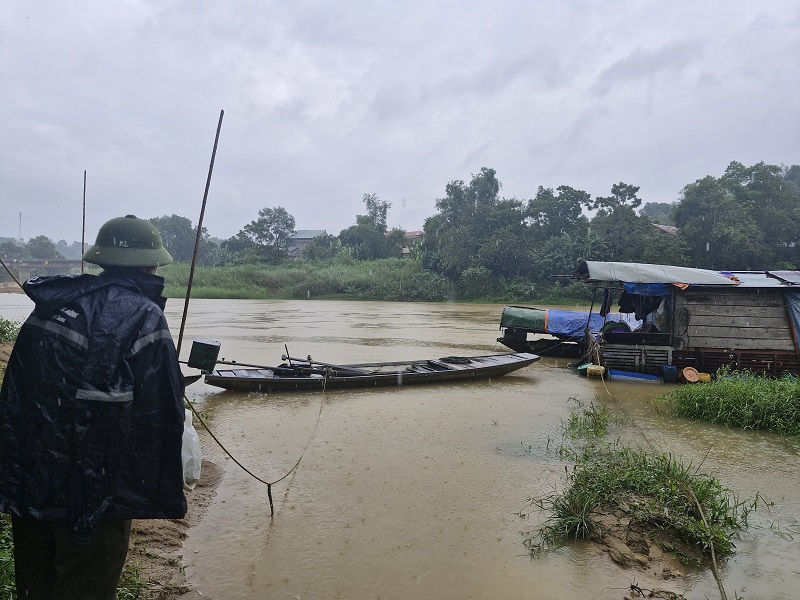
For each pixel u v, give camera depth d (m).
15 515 2.20
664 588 3.92
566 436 7.44
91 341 2.21
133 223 2.56
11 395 2.18
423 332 20.95
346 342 17.73
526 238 43.97
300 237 80.00
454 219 48.19
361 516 4.94
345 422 8.02
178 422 2.35
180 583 3.82
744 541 4.59
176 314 28.78
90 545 2.26
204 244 69.19
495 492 5.50
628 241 40.59
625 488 5.27
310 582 3.92
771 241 39.09
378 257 59.47
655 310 13.06
